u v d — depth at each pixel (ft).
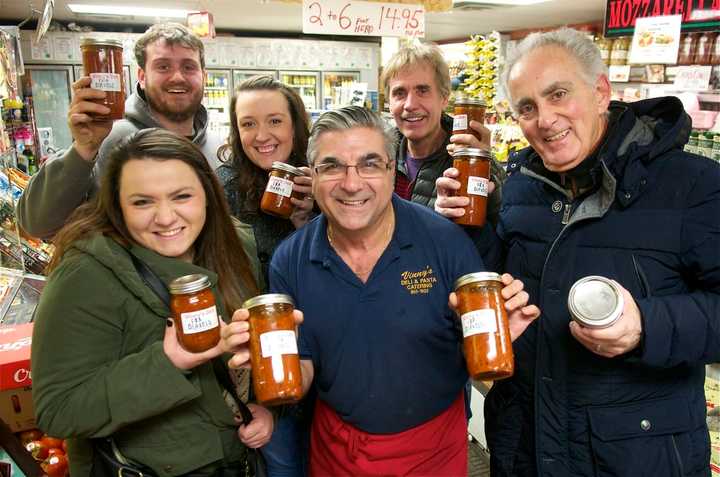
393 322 4.29
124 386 3.65
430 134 7.93
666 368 4.07
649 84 10.05
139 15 21.01
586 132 4.11
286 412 5.34
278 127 6.55
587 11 17.88
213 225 4.63
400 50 7.89
